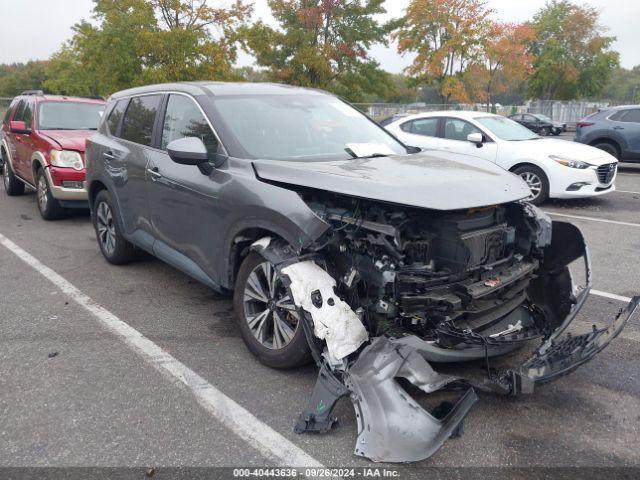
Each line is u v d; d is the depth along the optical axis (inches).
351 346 116.1
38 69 3189.0
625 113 521.0
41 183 315.3
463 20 1264.8
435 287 122.3
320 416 114.0
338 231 127.3
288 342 135.0
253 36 1151.6
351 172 134.3
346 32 1234.6
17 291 201.3
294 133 165.2
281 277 123.0
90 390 133.5
